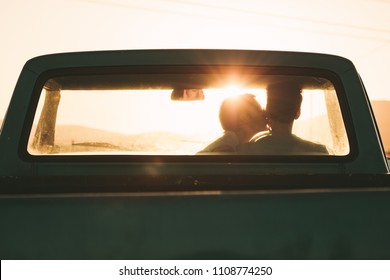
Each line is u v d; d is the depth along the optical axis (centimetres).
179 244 151
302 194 157
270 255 153
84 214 152
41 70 250
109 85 259
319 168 236
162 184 163
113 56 252
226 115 252
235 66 252
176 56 252
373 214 157
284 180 168
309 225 155
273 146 251
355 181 170
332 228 155
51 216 151
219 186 165
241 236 152
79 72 251
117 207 152
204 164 226
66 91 260
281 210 155
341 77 253
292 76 254
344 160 240
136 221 152
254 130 253
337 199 157
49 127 256
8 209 151
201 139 252
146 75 253
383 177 172
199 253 151
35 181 165
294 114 254
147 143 254
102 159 227
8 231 150
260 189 166
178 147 252
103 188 162
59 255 150
